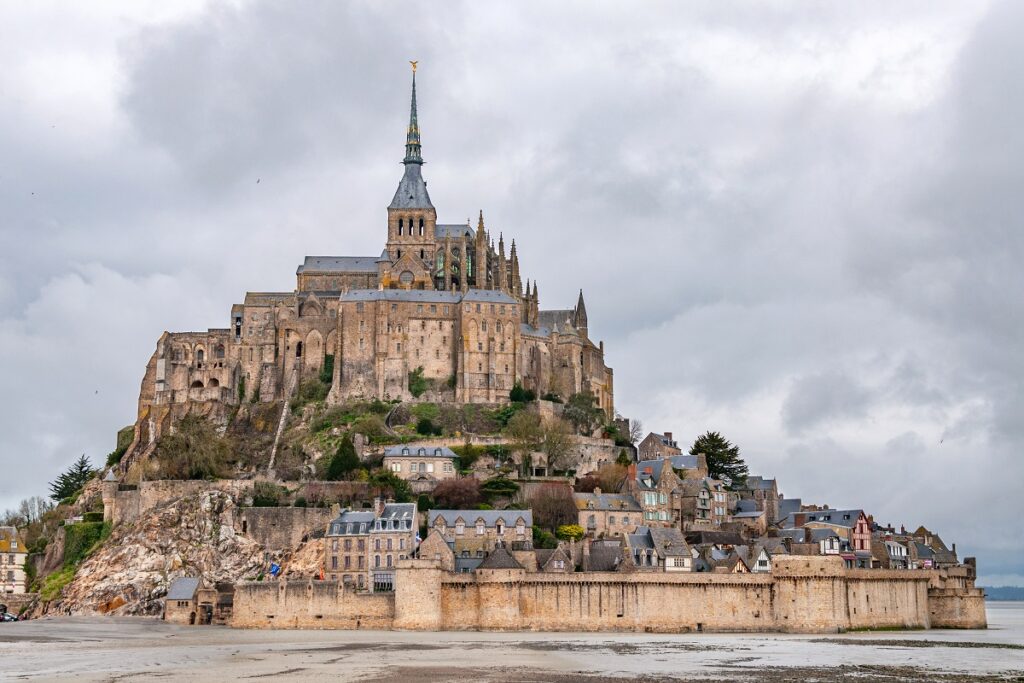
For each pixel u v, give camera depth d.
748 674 171.75
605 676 167.75
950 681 166.62
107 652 196.62
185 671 169.50
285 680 160.50
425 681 160.62
